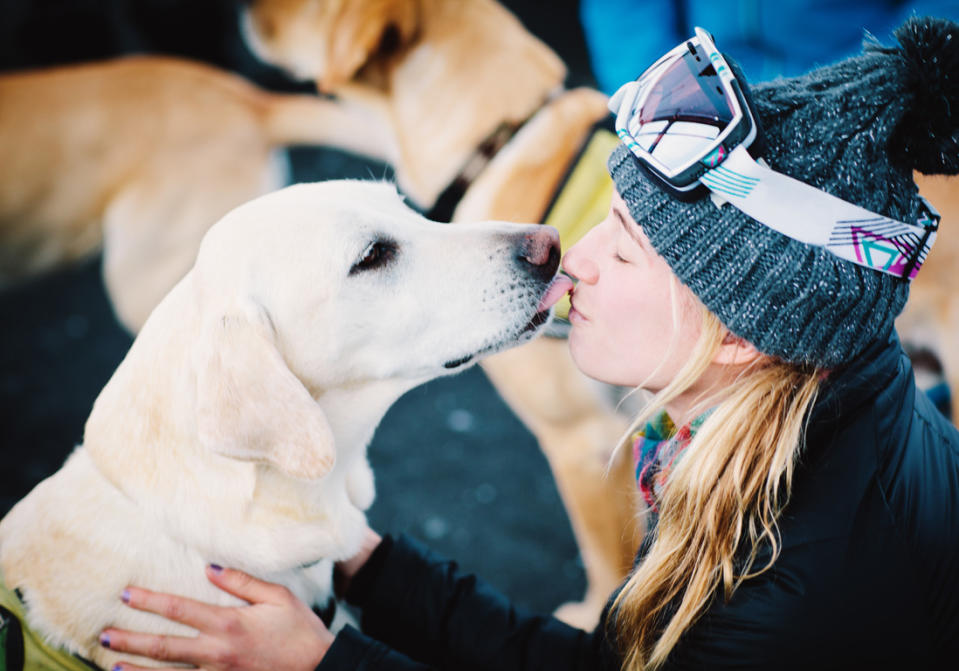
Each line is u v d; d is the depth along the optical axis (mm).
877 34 2289
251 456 1050
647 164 949
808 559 888
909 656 879
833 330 911
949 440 1010
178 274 3383
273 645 1072
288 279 1150
